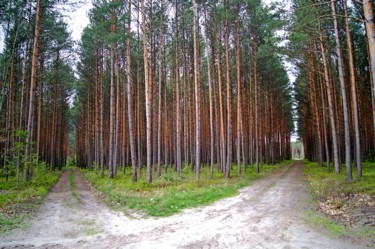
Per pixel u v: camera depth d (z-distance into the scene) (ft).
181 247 18.51
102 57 86.79
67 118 163.43
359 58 76.54
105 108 125.18
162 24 67.72
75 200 42.57
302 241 19.01
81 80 98.73
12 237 21.89
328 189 42.16
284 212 28.73
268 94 120.16
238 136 75.46
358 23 59.47
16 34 67.05
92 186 63.62
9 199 39.42
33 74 58.54
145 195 42.11
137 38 74.49
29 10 62.39
